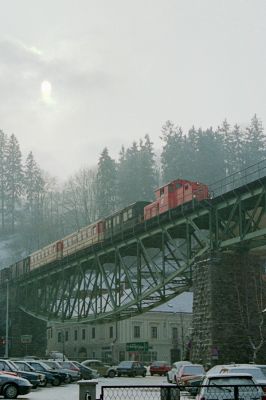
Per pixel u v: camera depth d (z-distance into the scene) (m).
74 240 70.44
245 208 44.00
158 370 64.31
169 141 149.75
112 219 61.66
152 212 54.50
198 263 45.00
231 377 17.23
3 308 89.62
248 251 44.28
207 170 141.50
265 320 43.09
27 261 86.38
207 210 44.88
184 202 47.84
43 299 81.88
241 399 16.44
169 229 50.59
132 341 89.06
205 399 16.39
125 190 153.25
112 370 59.75
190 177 140.88
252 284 43.72
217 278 43.09
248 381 17.12
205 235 49.88
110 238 57.59
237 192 41.94
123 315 59.25
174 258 50.31
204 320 43.19
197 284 44.72
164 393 15.40
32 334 88.50
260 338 42.41
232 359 41.75
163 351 89.88
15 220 194.75
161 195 53.34
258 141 153.12
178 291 52.25
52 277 75.62
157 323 90.81
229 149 153.62
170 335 90.88
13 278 89.69
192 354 44.12
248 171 144.00
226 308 42.75
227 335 42.19
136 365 60.19
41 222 178.75
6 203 197.38
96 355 96.06
